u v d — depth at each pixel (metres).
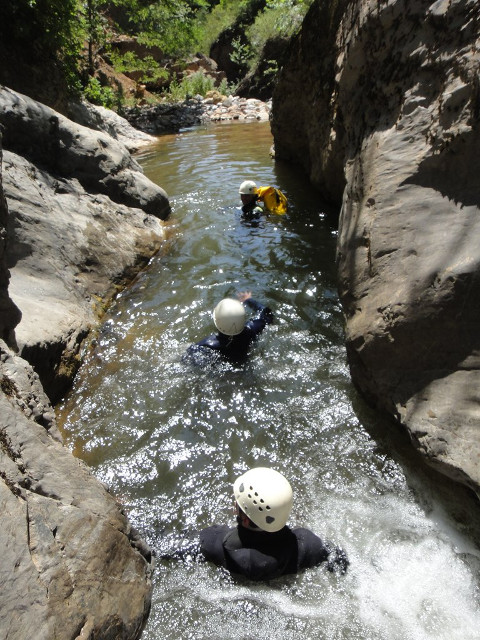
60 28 10.75
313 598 2.68
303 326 4.96
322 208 7.94
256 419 3.88
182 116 18.30
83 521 1.93
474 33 3.41
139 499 3.31
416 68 3.97
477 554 2.81
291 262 6.21
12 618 1.50
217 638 2.52
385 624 2.54
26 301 4.44
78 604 1.69
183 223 7.55
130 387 4.25
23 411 2.31
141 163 11.53
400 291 3.26
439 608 2.60
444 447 2.73
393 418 3.37
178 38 18.97
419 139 3.70
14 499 1.75
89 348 4.68
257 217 7.61
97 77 16.70
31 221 5.21
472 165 3.25
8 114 5.92
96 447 3.69
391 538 2.96
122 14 21.11
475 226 3.10
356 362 3.62
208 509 3.23
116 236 6.21
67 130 6.60
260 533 2.81
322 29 7.73
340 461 3.48
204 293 5.61
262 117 17.92
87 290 5.30
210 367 4.42
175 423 3.88
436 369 3.01
